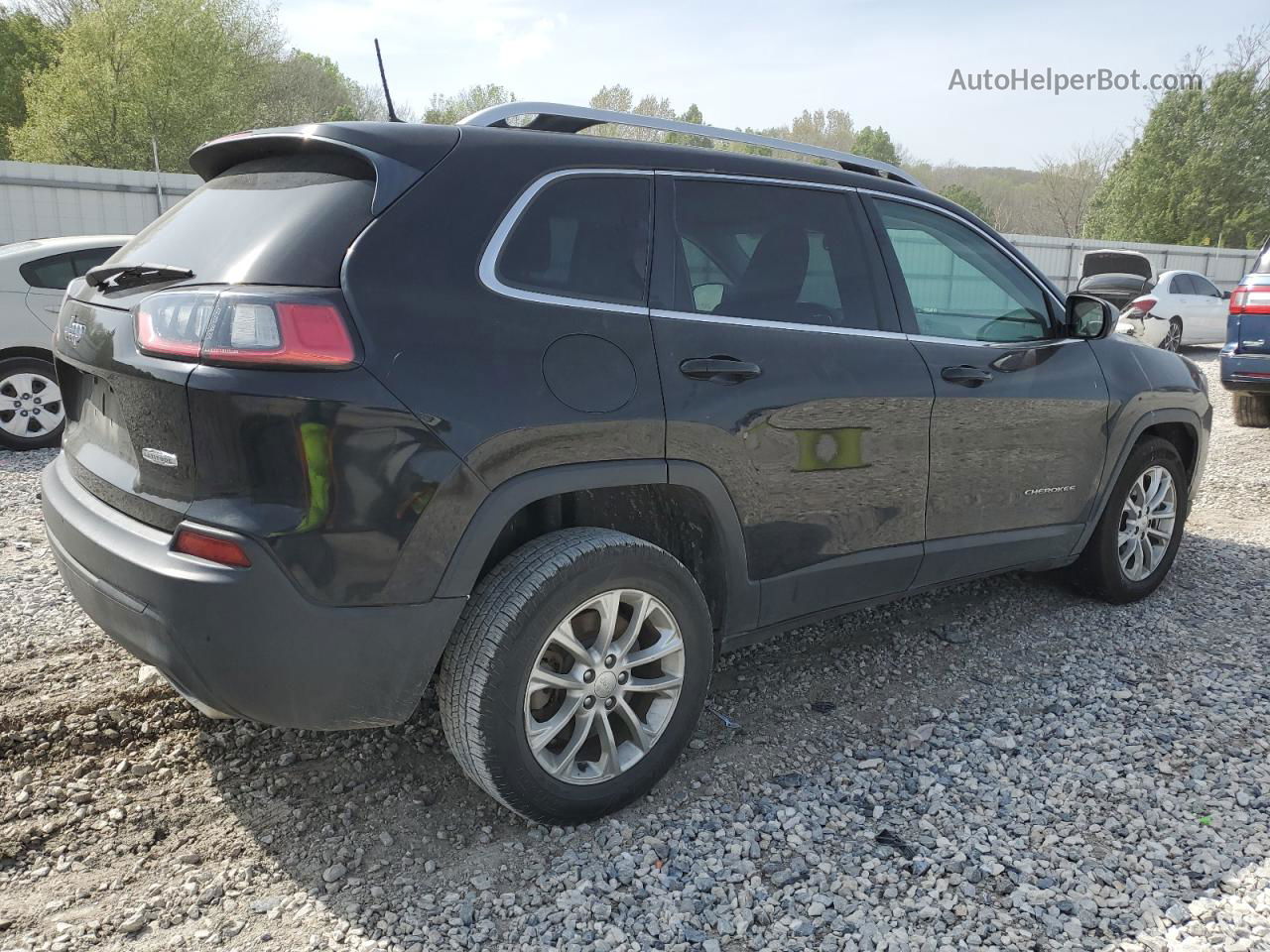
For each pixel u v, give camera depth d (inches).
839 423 116.0
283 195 93.7
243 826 101.0
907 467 125.1
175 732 118.2
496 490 89.9
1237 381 331.6
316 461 81.6
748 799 107.9
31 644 140.7
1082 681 139.9
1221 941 85.0
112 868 93.7
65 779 107.7
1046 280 151.4
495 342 90.6
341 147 92.0
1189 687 138.1
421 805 105.3
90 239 299.4
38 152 1244.5
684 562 113.4
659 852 97.6
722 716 127.8
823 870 95.0
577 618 98.5
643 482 99.3
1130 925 87.2
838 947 84.6
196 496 84.7
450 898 90.0
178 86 1269.7
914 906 89.7
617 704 100.1
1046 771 114.8
